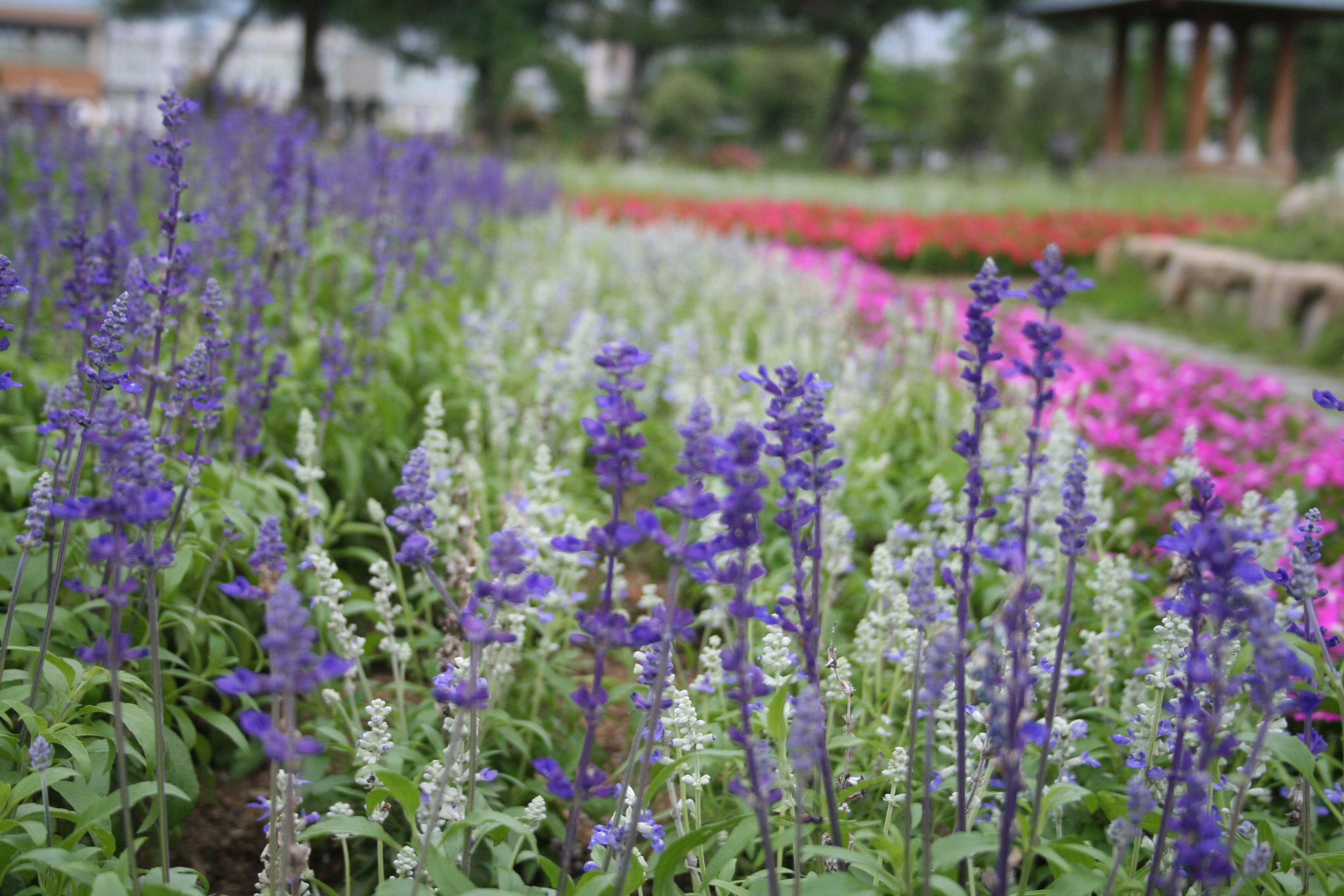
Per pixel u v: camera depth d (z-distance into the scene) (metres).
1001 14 45.44
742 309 8.58
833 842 2.24
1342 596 4.11
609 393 1.93
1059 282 2.07
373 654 3.99
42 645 2.60
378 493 4.71
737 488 1.88
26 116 9.04
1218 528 1.86
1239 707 2.90
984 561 4.24
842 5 42.72
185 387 3.02
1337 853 2.31
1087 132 58.81
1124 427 6.60
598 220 12.85
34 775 2.32
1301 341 12.18
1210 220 21.39
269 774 3.62
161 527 3.23
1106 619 3.41
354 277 5.92
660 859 2.24
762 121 63.25
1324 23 56.59
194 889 2.08
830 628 3.79
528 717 3.56
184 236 5.70
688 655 4.11
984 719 2.46
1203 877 1.84
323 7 30.58
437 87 47.84
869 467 5.02
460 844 2.42
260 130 6.62
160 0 32.00
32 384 4.03
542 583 1.96
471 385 5.64
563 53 61.25
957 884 2.05
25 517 3.29
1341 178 14.84
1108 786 2.97
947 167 45.41
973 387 2.18
